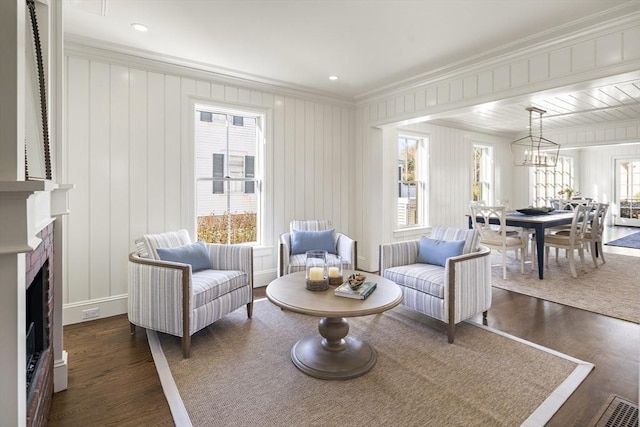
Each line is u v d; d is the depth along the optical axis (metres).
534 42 2.86
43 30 1.65
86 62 3.01
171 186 3.48
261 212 4.16
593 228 4.87
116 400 1.91
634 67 2.39
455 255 3.03
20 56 0.92
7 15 0.88
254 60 3.37
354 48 3.09
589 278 4.33
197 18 2.58
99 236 3.11
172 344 2.57
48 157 1.58
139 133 3.29
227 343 2.59
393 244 3.24
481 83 3.33
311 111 4.51
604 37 2.53
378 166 4.85
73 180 2.98
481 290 2.84
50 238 1.84
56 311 1.98
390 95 4.34
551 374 2.13
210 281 2.67
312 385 2.03
